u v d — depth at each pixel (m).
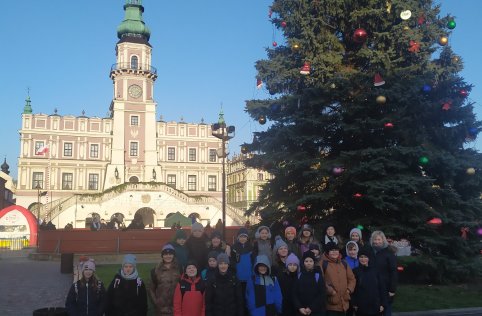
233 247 9.21
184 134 72.38
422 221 13.85
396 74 14.30
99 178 67.25
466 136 14.87
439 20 15.57
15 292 14.30
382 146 14.74
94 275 7.39
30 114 65.25
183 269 8.38
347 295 8.01
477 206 14.83
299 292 7.62
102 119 68.44
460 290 14.03
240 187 87.19
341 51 15.66
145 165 64.88
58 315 7.64
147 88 66.75
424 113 14.45
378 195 13.50
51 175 65.19
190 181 71.75
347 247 8.58
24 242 34.19
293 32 15.99
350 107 14.28
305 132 15.20
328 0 14.98
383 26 14.93
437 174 14.86
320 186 14.91
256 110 15.76
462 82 14.97
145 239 28.06
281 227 15.27
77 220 52.47
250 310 7.50
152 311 10.12
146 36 68.25
